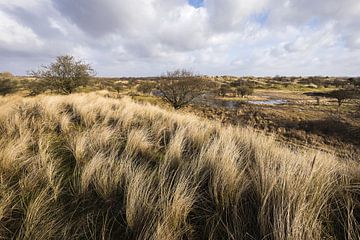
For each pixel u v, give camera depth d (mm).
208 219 2070
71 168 3168
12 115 5879
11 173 2926
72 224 2021
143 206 2080
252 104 51812
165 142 4512
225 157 2977
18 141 3902
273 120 30922
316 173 2484
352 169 2900
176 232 1881
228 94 79625
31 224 1935
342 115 35375
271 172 2461
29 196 2424
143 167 3053
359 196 2324
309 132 25109
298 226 1679
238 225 1922
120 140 4492
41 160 3213
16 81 32375
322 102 58562
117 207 2314
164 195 2227
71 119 6289
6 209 2115
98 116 6766
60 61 22344
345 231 1836
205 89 25391
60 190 2506
